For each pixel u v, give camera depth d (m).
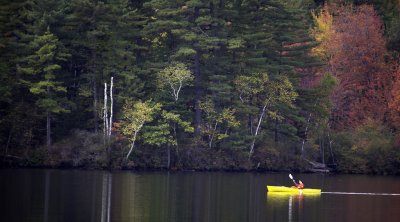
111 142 104.00
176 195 75.25
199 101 110.31
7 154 102.19
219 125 113.62
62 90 101.50
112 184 82.25
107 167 103.44
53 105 100.38
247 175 104.62
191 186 84.25
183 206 67.88
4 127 102.19
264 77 110.31
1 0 100.88
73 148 103.25
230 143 111.06
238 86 110.94
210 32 112.00
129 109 105.38
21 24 103.81
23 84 101.12
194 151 109.19
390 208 72.19
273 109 114.94
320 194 82.94
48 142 104.00
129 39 112.19
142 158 106.88
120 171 101.88
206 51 113.25
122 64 107.38
